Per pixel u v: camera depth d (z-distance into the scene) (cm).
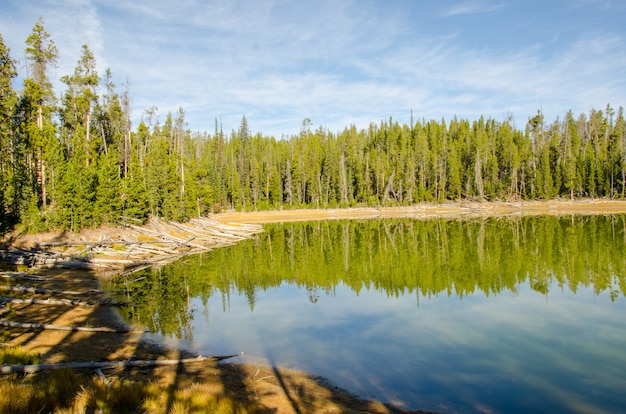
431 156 10738
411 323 1753
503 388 1149
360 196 10444
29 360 1134
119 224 4294
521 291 2267
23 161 3978
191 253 4112
